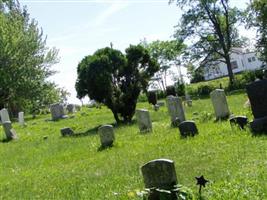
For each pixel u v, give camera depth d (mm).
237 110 25359
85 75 30906
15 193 12648
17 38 57312
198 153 13383
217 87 64250
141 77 31953
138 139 20344
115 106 31484
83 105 60969
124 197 9352
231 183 8805
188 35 68625
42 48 60812
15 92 57781
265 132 15180
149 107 42531
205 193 8414
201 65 69938
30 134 31516
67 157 19000
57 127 34594
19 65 57625
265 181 8641
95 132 27453
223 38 67500
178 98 24516
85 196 10398
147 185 8703
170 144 16391
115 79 31594
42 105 60344
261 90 15695
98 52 31422
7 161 20688
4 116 41406
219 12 66812
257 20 61781
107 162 15188
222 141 14734
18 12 61531
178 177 10539
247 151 12180
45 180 13984
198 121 23766
